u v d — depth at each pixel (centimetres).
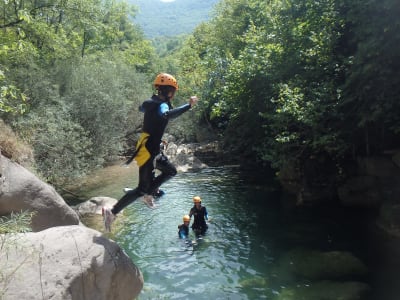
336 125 1071
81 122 1590
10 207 670
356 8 939
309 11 1279
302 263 819
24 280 327
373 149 1166
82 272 353
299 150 1202
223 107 1642
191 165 2053
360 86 953
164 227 1110
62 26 1870
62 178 1341
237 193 1476
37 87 1401
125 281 397
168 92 411
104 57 2562
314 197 1241
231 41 2661
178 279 787
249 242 971
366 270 767
